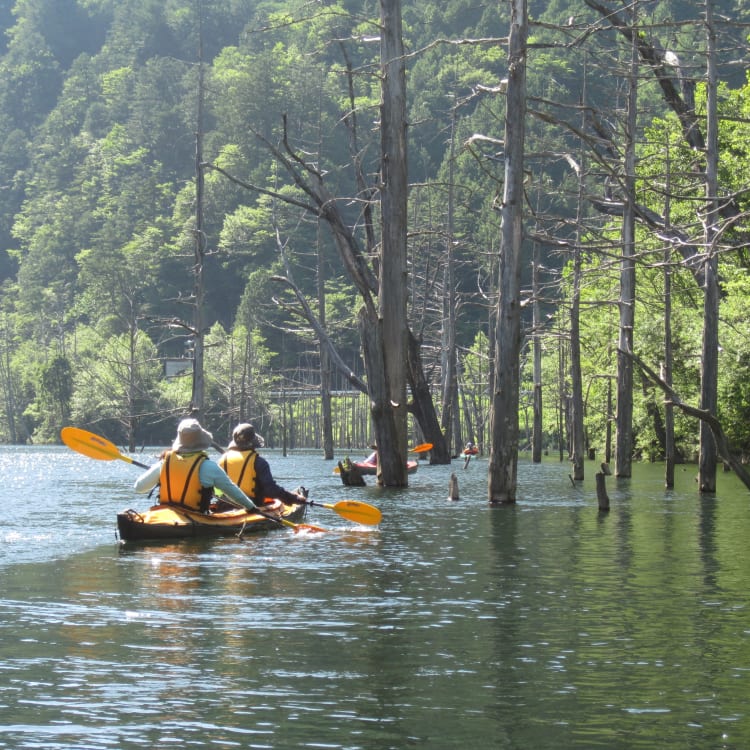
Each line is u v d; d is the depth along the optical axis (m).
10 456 72.38
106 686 7.43
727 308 40.19
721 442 20.84
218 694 7.26
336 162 118.81
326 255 118.75
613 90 32.78
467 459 43.50
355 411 89.44
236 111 137.00
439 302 71.44
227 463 17.42
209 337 99.50
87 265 138.88
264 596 10.98
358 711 6.90
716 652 8.55
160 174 164.38
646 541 16.50
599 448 62.31
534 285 49.59
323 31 118.12
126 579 12.07
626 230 32.41
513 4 22.91
